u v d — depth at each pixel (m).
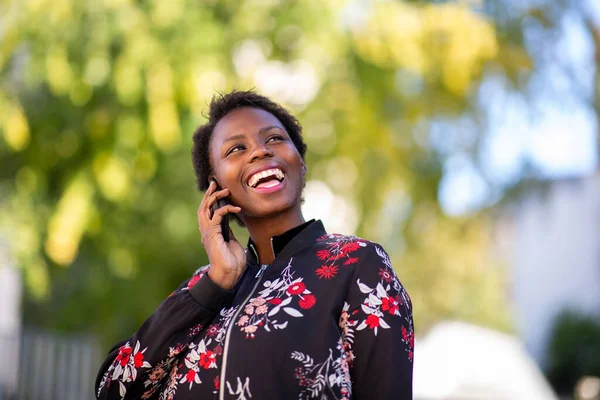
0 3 5.66
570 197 17.11
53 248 5.71
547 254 18.11
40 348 7.08
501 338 11.05
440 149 7.46
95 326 7.13
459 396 7.98
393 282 1.94
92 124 5.79
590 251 17.14
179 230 6.48
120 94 5.46
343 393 1.82
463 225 7.98
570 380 15.73
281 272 2.01
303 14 6.07
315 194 7.34
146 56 5.41
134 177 5.81
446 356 9.28
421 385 8.23
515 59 6.76
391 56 6.30
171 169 6.29
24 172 6.21
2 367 7.17
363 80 6.60
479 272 18.91
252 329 1.90
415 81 6.82
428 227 7.93
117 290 6.85
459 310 18.98
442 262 16.27
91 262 6.92
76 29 5.54
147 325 2.04
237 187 2.15
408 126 7.16
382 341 1.86
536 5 6.95
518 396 8.14
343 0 6.07
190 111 5.64
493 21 6.81
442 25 6.21
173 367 2.03
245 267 2.12
